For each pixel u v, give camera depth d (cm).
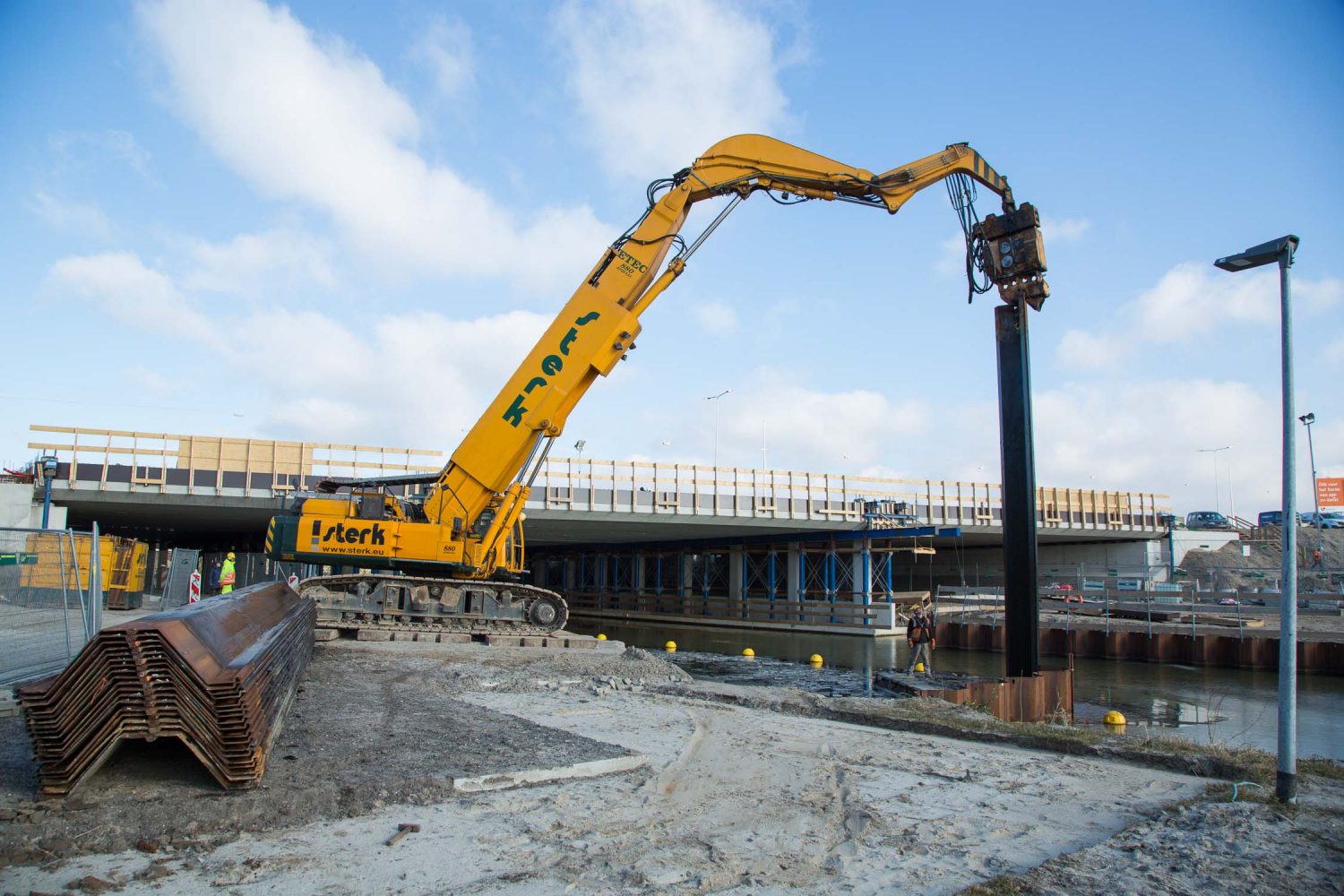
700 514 3491
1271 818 708
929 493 3966
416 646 1759
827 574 4006
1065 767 928
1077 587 4738
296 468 2964
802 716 1228
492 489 1767
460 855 585
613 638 3494
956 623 3328
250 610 963
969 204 1752
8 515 2625
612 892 534
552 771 782
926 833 681
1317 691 2225
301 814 639
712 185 1762
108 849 568
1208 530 5903
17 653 1205
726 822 695
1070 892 553
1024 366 1631
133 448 2841
